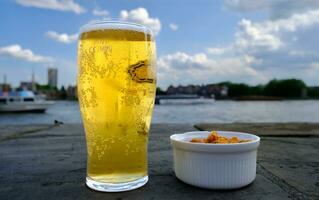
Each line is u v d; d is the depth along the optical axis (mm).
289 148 469
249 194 256
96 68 268
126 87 270
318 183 287
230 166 261
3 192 263
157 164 361
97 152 269
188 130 694
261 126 760
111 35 267
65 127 753
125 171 268
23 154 423
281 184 283
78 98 293
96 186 265
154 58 293
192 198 246
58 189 270
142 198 247
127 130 271
